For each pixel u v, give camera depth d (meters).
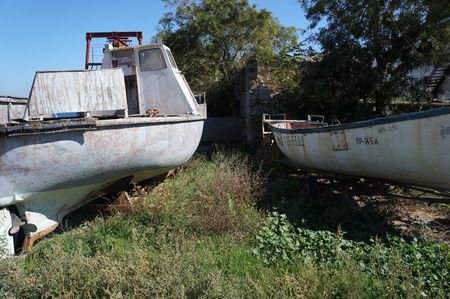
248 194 6.28
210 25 16.06
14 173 4.63
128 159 5.53
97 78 5.41
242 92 14.69
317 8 11.70
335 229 5.41
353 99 11.20
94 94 5.38
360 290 3.51
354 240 5.02
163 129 6.16
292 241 4.72
